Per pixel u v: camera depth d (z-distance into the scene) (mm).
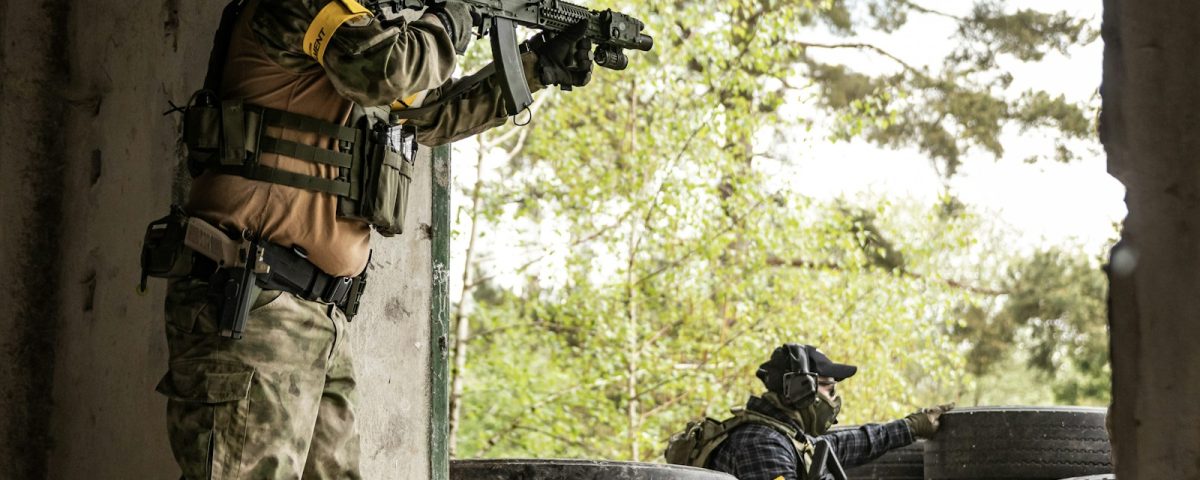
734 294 13164
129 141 3680
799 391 5559
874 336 13602
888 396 13992
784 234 13094
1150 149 1372
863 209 18844
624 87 13422
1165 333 1362
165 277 2619
